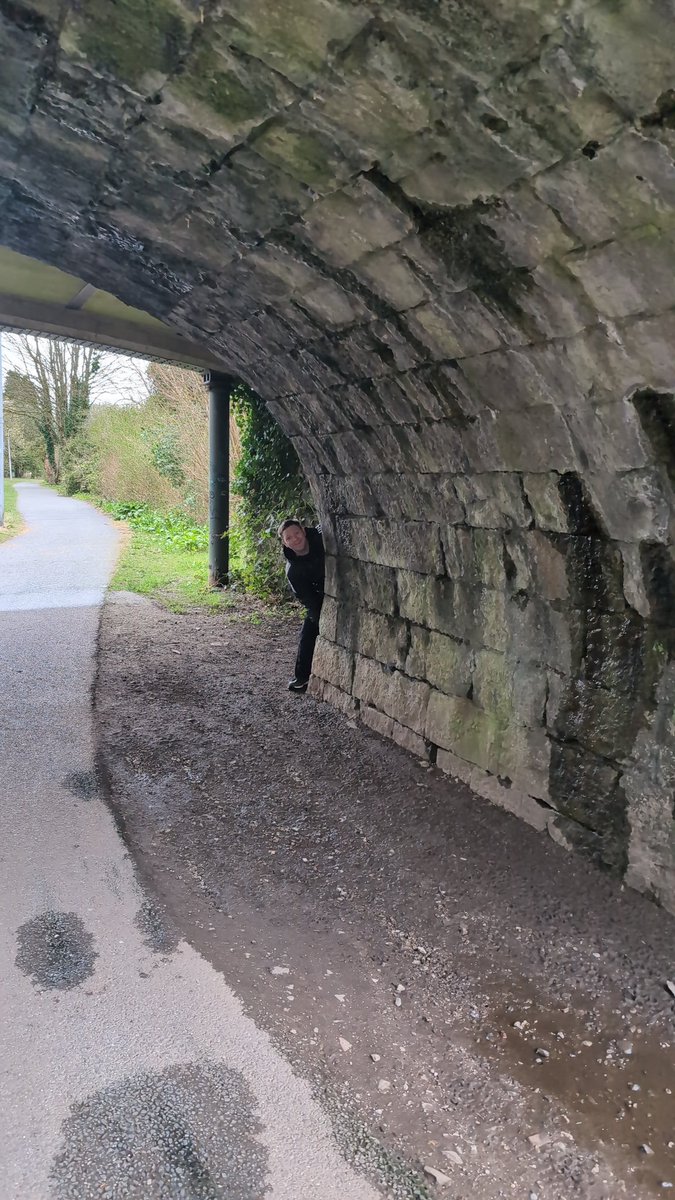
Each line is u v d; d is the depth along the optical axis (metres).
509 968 2.79
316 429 5.09
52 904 3.02
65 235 4.15
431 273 2.87
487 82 1.94
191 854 3.54
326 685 5.86
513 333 2.84
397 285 3.09
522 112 1.97
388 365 3.76
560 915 3.09
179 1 2.04
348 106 2.26
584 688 3.41
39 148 3.24
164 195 3.27
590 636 3.36
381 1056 2.35
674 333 2.28
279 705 5.75
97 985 2.56
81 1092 2.12
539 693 3.69
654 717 3.08
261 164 2.75
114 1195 1.82
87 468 29.38
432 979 2.73
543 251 2.40
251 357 4.93
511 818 3.88
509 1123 2.13
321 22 1.96
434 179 2.40
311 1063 2.29
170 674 6.44
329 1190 1.87
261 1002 2.54
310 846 3.67
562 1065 2.35
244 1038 2.37
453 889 3.30
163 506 19.47
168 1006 2.48
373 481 4.79
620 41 1.67
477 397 3.38
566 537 3.34
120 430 22.86
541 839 3.66
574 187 2.11
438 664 4.53
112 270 4.50
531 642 3.71
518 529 3.62
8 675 6.10
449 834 3.77
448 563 4.30
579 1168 1.99
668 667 3.00
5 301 7.36
